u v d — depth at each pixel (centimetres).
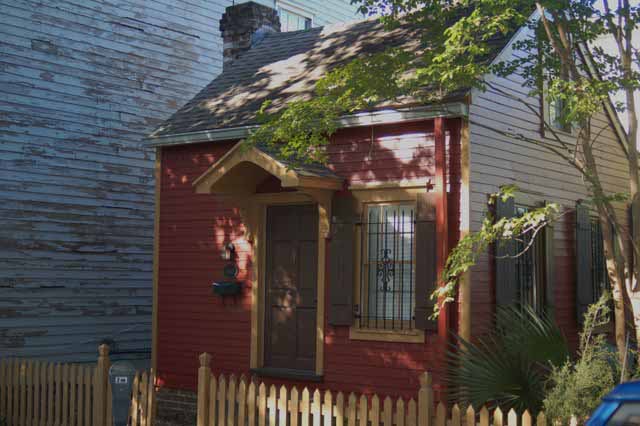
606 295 840
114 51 1630
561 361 855
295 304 1224
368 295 1143
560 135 1269
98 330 1572
